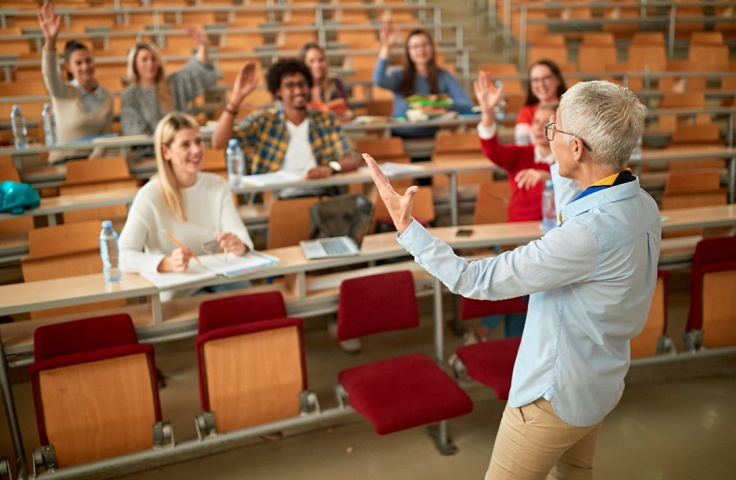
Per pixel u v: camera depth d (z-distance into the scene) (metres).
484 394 2.78
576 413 1.40
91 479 2.27
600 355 1.40
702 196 3.77
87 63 4.31
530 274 1.32
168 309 2.43
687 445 2.42
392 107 5.64
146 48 4.31
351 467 2.34
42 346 2.03
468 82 7.34
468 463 2.35
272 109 3.72
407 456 2.41
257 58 7.33
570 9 8.66
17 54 6.77
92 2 8.21
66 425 2.02
